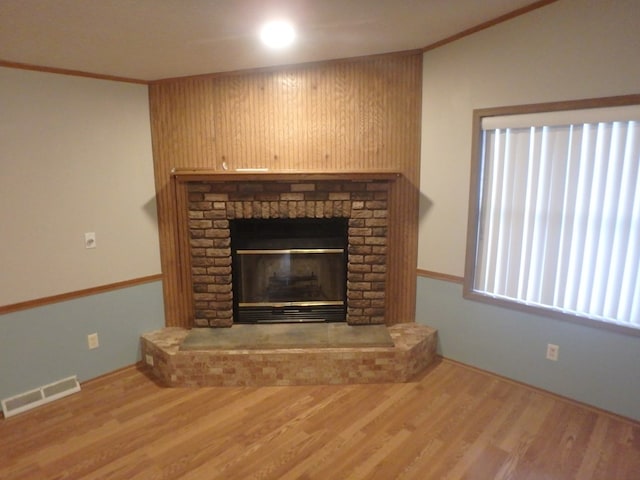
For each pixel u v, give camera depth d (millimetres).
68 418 2508
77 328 2840
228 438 2301
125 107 2938
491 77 2605
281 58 2785
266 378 2850
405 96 2977
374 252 3074
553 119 2365
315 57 2846
